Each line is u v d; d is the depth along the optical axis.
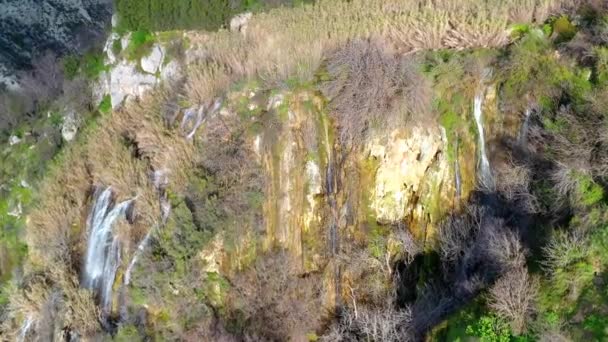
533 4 20.84
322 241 21.11
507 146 19.33
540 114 18.70
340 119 21.31
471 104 20.20
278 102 22.34
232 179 21.73
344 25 23.09
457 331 16.14
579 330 14.15
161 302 21.30
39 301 23.70
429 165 20.44
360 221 20.78
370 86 20.83
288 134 21.95
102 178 25.33
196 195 21.80
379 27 22.64
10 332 24.05
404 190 20.66
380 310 18.91
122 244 22.98
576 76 18.62
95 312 22.41
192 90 25.00
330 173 21.41
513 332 14.80
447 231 19.30
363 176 20.89
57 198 25.78
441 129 20.38
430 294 18.92
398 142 20.61
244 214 21.44
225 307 21.14
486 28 20.94
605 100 17.34
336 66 21.94
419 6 23.83
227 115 23.20
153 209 22.52
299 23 24.17
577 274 14.94
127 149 24.86
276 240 21.55
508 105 19.55
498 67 19.95
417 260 20.08
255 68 23.69
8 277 26.72
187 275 21.02
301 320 20.42
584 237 15.39
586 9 19.91
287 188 21.66
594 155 16.77
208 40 26.81
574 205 16.30
